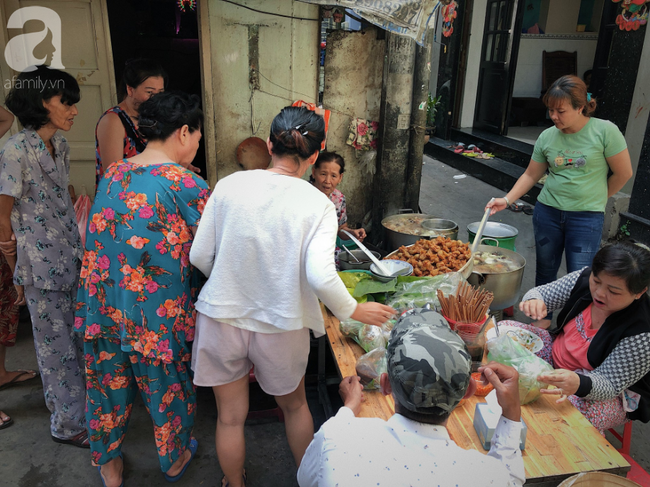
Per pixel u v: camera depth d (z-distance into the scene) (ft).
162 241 6.01
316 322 5.83
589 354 6.94
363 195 14.44
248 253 5.48
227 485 7.48
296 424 6.79
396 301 7.45
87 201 10.40
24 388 9.84
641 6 15.94
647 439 9.07
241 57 12.00
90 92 12.68
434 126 33.30
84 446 8.46
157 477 7.88
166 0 22.53
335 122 13.48
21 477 7.82
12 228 7.32
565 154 10.39
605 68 21.57
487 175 25.90
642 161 16.02
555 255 11.27
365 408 5.86
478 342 6.44
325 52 12.73
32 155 7.21
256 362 5.98
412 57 12.97
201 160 19.33
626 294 6.26
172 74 23.22
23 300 7.82
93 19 12.17
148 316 6.10
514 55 28.12
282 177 5.62
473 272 9.09
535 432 5.60
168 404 6.63
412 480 3.55
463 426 5.62
